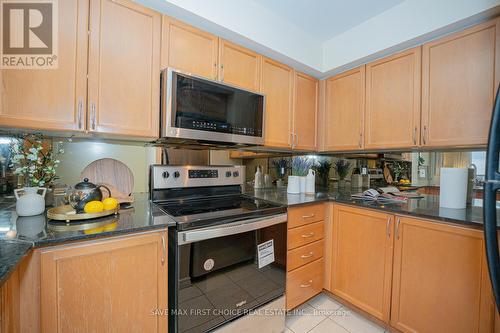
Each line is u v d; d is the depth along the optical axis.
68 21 1.06
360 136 1.91
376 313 1.50
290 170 2.43
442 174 1.46
